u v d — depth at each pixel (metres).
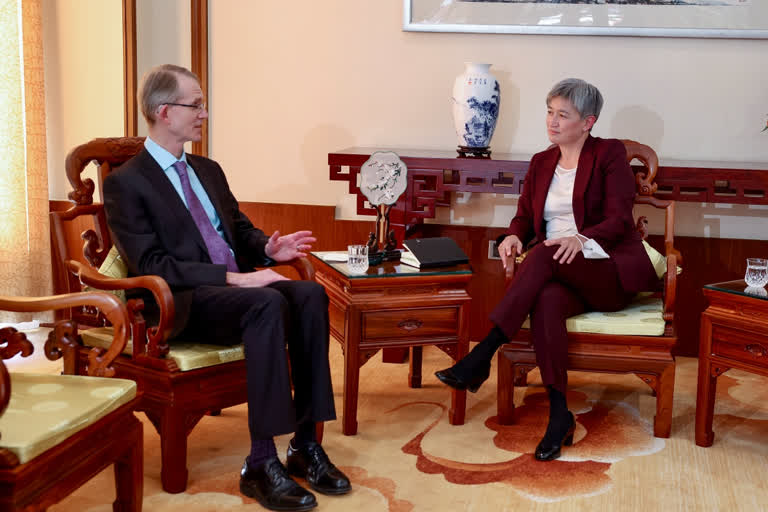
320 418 2.41
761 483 2.52
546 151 3.20
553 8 3.69
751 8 3.56
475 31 3.76
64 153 4.09
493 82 3.49
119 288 2.38
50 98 4.06
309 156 4.04
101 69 3.99
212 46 4.01
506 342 2.82
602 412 3.10
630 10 3.64
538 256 2.83
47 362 3.47
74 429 1.81
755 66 3.63
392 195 3.10
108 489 2.41
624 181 3.01
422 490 2.44
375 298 2.80
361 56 3.91
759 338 2.61
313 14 3.91
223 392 2.45
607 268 2.89
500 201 3.90
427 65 3.87
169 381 2.32
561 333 2.75
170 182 2.58
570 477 2.54
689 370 3.62
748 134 3.68
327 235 4.07
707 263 3.75
